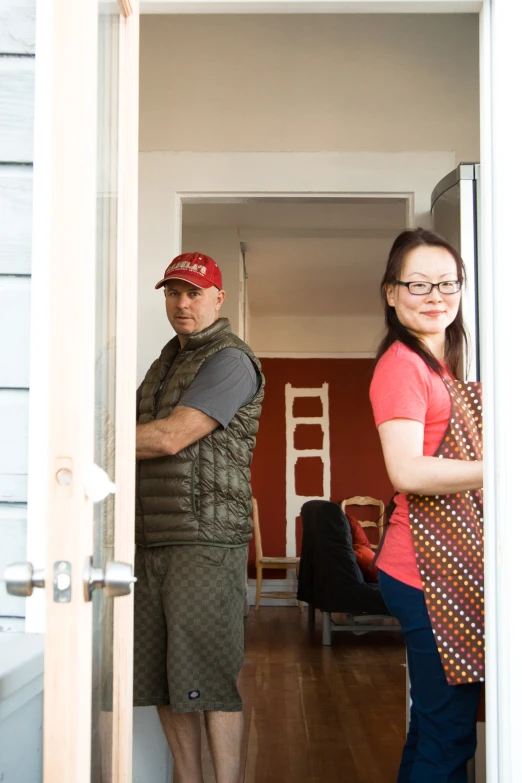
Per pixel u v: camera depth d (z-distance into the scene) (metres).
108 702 1.32
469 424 1.99
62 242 0.91
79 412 0.89
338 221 5.26
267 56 3.19
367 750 3.38
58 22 0.92
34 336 1.45
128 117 1.55
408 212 3.21
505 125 1.72
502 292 1.70
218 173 3.16
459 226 2.54
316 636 6.22
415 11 1.81
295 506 8.88
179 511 2.43
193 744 2.51
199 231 5.42
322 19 3.19
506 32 1.73
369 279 7.24
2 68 1.49
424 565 1.91
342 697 4.28
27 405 1.45
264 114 3.18
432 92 3.18
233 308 5.40
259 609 7.77
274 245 5.98
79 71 0.92
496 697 1.67
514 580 1.65
